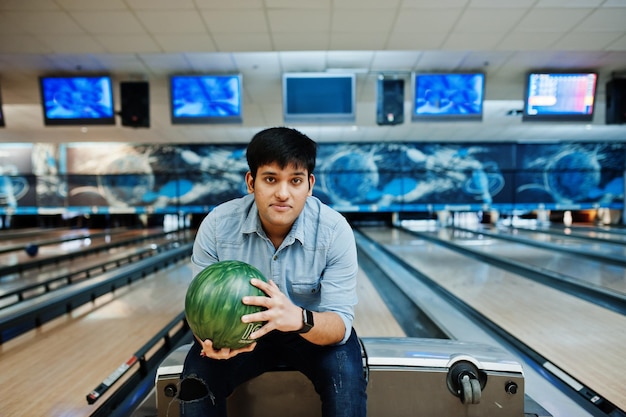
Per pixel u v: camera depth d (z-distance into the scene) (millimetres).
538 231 7867
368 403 1103
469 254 5582
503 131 8094
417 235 8352
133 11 2777
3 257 5148
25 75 4320
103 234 8188
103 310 3033
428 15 2891
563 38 3318
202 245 957
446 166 9359
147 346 2105
